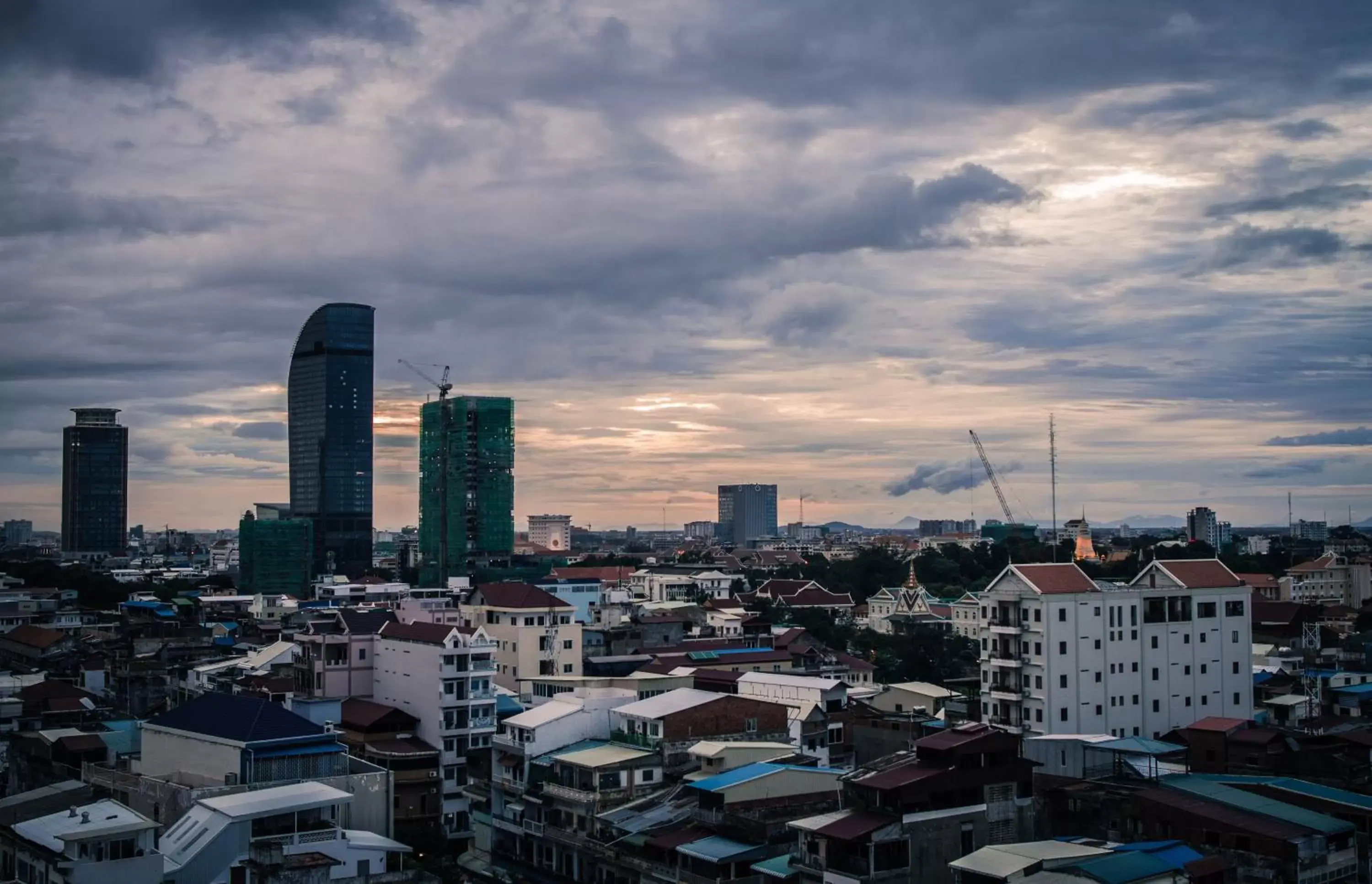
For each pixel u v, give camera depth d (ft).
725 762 464.24
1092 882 338.54
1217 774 483.51
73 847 377.30
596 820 458.50
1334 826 393.29
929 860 385.50
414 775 546.26
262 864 387.55
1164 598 611.47
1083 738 469.98
